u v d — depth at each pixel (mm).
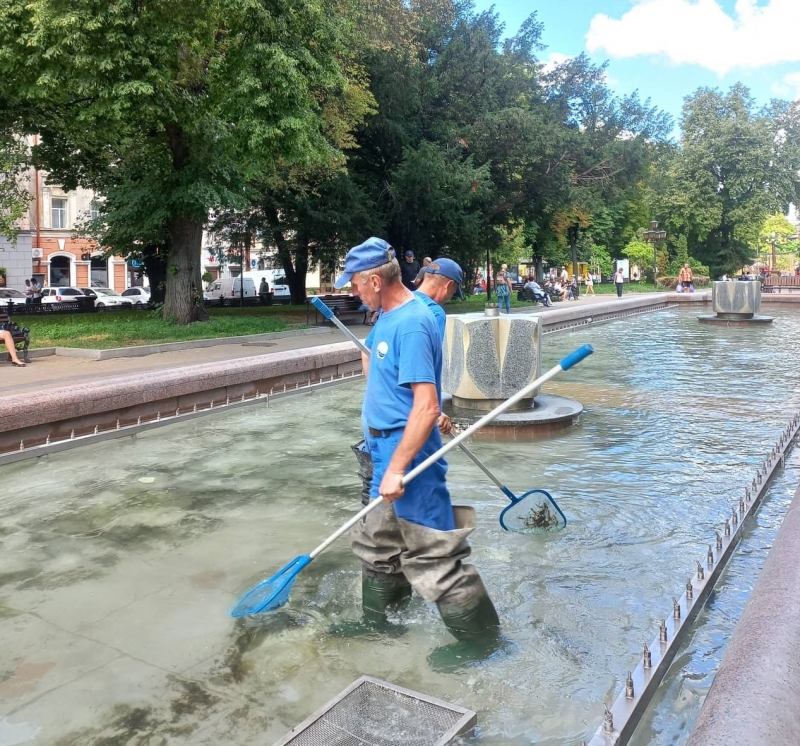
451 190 21734
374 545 2902
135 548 3781
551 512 3920
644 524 3992
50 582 3361
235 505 4477
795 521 3135
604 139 26969
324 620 2922
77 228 20422
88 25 11492
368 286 2734
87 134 16469
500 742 2139
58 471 5316
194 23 12664
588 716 2258
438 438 2758
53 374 9586
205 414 7301
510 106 24000
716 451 5637
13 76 12711
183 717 2289
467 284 29734
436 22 23750
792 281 38594
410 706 2277
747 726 1640
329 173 19422
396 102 21438
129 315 20234
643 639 2736
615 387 8750
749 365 10695
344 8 16078
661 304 25609
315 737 2127
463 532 2705
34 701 2387
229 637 2801
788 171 46375
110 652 2705
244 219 25969
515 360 6559
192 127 14180
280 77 12766
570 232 36344
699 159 46625
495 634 2779
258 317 19125
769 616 2197
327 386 9227
